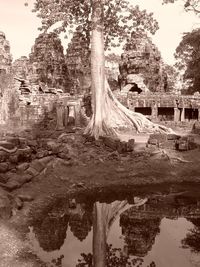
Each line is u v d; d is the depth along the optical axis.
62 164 18.14
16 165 16.02
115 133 25.25
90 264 9.09
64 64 57.59
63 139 23.02
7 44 51.66
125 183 17.16
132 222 12.35
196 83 51.03
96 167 18.81
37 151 18.31
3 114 33.41
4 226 10.84
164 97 40.47
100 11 26.30
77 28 30.17
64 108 31.92
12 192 13.92
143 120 29.41
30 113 33.59
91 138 23.52
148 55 54.88
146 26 29.02
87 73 57.59
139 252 9.91
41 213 12.71
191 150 22.31
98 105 25.89
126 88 49.69
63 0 26.39
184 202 14.67
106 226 12.01
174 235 11.17
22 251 9.48
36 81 50.84
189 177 18.23
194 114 42.75
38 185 15.36
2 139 17.55
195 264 9.12
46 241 10.44
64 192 15.33
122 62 55.84
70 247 10.14
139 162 19.83
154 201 14.82
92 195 15.45
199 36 49.84
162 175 18.39
